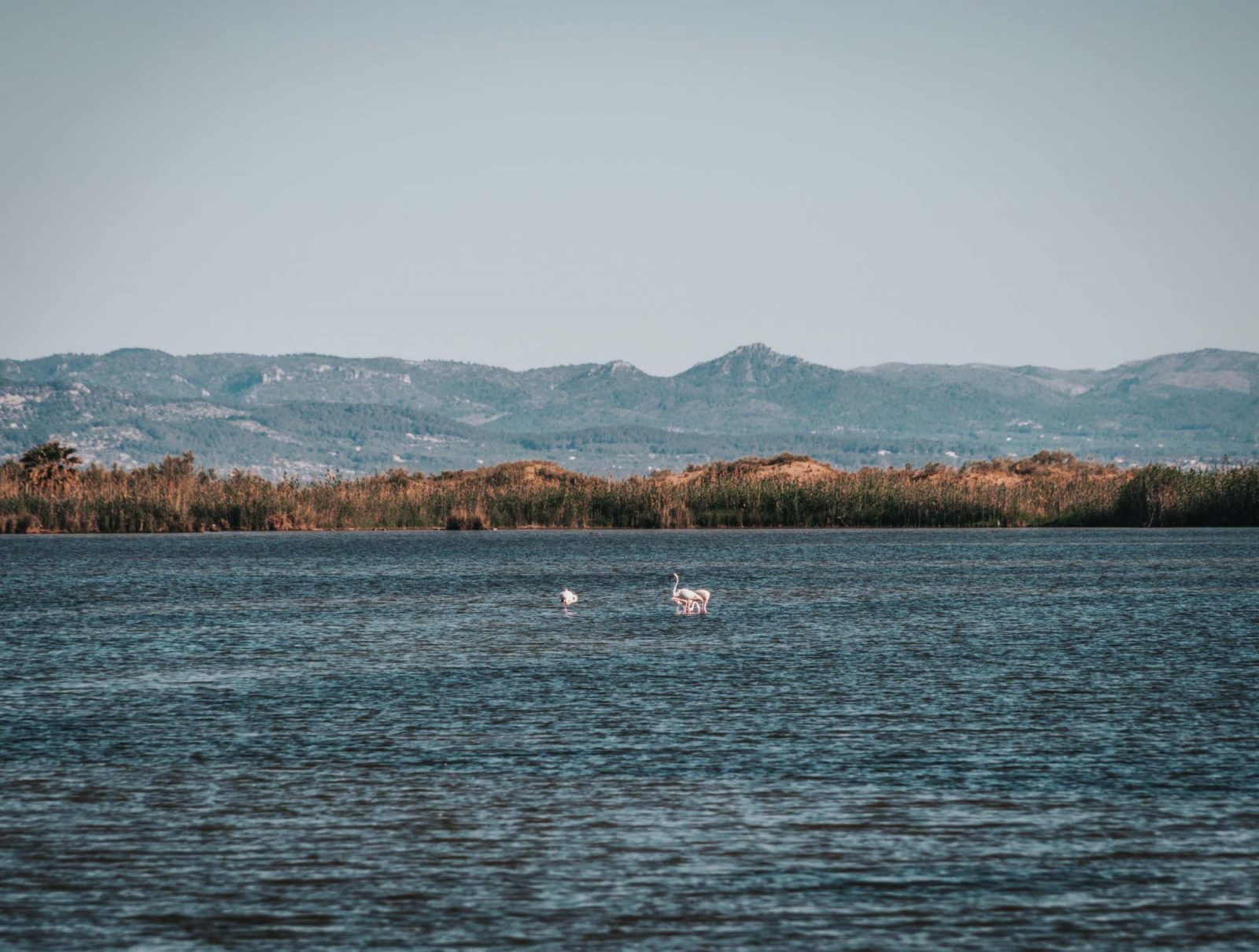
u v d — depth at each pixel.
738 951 75.38
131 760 115.62
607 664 170.00
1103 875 85.88
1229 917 79.38
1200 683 152.12
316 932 77.94
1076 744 120.44
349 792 104.69
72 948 75.75
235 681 157.25
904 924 78.75
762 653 179.75
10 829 95.19
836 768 111.62
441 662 172.25
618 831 94.75
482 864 88.19
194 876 86.12
